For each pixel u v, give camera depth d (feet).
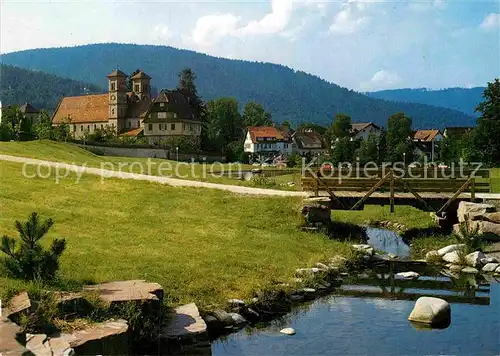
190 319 45.14
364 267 76.74
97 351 35.40
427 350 44.50
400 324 51.11
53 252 46.26
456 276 71.46
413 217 111.55
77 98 510.58
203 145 422.41
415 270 75.05
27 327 35.42
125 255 62.64
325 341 46.34
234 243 76.43
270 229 88.79
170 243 72.18
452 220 99.91
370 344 45.73
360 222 111.65
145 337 40.86
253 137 558.15
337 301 58.90
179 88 463.83
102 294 42.88
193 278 57.26
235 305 52.08
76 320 38.37
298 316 53.31
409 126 567.18
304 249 78.84
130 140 362.74
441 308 51.98
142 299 41.70
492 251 82.33
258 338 46.85
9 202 84.84
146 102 470.39
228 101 546.67
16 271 44.62
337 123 650.02
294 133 610.65
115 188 106.52
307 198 98.53
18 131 284.41
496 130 271.08
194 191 108.47
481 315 54.13
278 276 63.46
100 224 78.59
